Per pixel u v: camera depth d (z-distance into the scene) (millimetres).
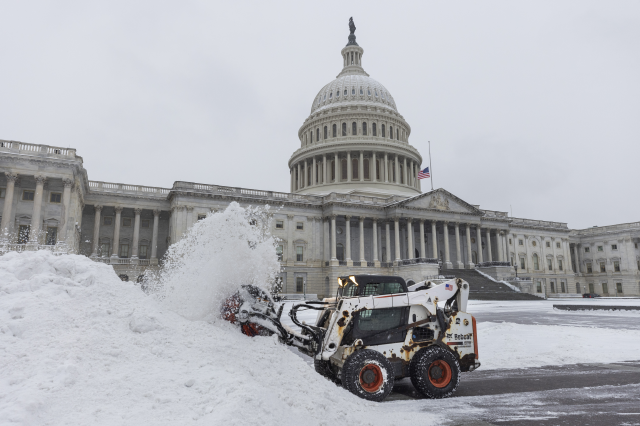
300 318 27062
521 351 15812
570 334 19438
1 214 48375
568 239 100438
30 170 48438
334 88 102938
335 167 90750
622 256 97312
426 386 9508
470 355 10602
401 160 94438
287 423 5883
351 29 117938
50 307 8102
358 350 9680
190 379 6484
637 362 14375
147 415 5508
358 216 73750
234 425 5156
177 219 63406
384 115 95750
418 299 10336
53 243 49531
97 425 5199
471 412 8430
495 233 86438
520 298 64250
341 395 8227
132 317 8125
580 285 103188
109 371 6625
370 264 73250
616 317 31328
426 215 76125
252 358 7895
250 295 9641
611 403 9211
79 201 57938
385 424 7281
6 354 6742
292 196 72562
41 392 5680
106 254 65750
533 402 9281
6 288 8859
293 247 70875
